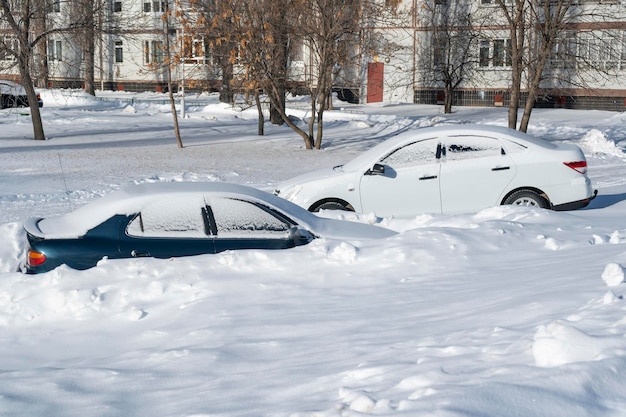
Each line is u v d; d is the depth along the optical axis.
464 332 5.51
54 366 6.36
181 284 7.85
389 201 12.99
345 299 7.36
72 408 5.05
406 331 5.92
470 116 41.75
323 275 8.02
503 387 3.83
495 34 46.56
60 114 42.78
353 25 30.55
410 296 7.18
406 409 3.76
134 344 6.79
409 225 10.73
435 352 5.03
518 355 4.49
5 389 5.46
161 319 7.34
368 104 50.00
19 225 12.36
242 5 29.11
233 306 7.38
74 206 17.77
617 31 43.62
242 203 9.04
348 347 5.71
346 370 5.08
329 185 12.98
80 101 51.53
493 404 3.67
